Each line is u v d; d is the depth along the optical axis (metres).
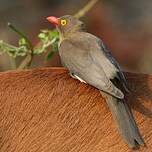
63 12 20.61
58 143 8.27
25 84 8.32
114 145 8.27
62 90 8.36
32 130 8.26
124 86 8.11
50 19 10.55
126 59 19.30
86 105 8.34
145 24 20.58
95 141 8.30
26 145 8.25
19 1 20.58
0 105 8.23
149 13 21.08
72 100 8.34
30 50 10.97
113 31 19.89
